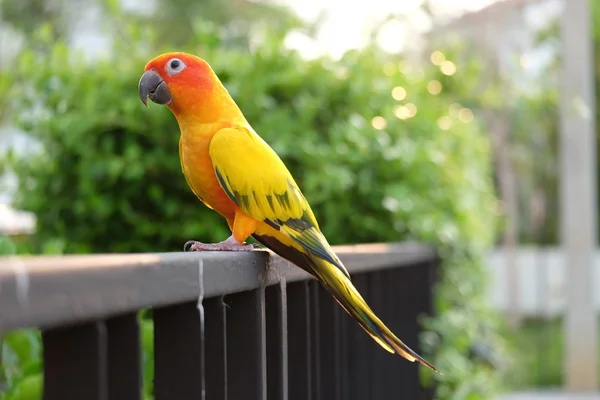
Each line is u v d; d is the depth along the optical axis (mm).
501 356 9258
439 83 9477
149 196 6602
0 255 4621
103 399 1782
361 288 4586
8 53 20328
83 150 6438
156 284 1980
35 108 6750
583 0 13617
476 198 8844
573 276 13906
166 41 22875
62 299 1586
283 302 3201
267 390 3195
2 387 4492
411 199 6988
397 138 7207
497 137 19812
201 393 2334
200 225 6492
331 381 4109
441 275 7590
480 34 16828
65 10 22141
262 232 3604
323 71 6945
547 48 18453
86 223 6711
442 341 7285
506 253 21062
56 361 1793
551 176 22328
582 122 13742
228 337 2895
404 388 6109
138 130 6469
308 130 6602
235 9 21953
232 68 6781
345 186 6504
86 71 6762
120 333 1980
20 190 6816
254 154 3543
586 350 13914
